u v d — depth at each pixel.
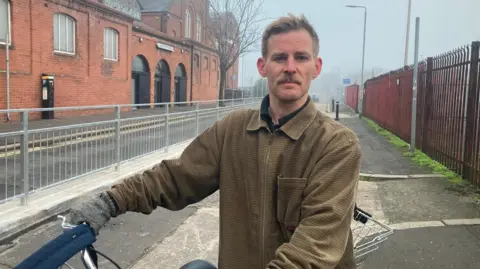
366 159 9.31
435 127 9.02
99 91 21.06
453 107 7.84
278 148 1.64
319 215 1.42
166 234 4.73
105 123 6.89
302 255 1.32
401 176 7.43
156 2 36.44
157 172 1.83
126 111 8.67
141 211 1.79
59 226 4.77
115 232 4.72
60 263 1.29
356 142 1.59
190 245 4.45
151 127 8.74
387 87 16.11
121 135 7.54
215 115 13.26
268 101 1.77
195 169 1.84
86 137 6.41
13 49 15.49
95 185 6.12
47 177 5.57
